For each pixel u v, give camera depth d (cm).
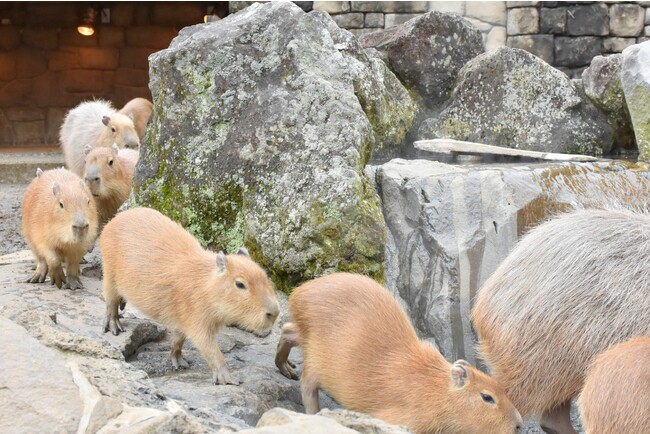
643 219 439
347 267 516
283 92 550
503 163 627
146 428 307
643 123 648
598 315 414
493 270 532
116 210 659
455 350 525
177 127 566
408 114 733
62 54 1497
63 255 531
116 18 1501
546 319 419
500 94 742
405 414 390
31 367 333
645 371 336
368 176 555
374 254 518
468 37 788
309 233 516
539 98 743
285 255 521
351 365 400
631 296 413
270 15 567
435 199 534
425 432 391
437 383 389
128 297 441
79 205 514
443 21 775
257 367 447
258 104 553
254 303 409
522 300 425
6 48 1479
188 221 559
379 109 684
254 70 561
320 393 468
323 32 570
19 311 416
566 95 741
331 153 528
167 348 477
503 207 534
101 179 639
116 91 1520
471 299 527
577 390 420
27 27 1481
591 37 1067
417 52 767
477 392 383
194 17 1510
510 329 425
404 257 541
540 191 544
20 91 1491
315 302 419
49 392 326
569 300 418
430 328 529
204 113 563
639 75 646
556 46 1069
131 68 1516
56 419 316
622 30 1067
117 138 929
